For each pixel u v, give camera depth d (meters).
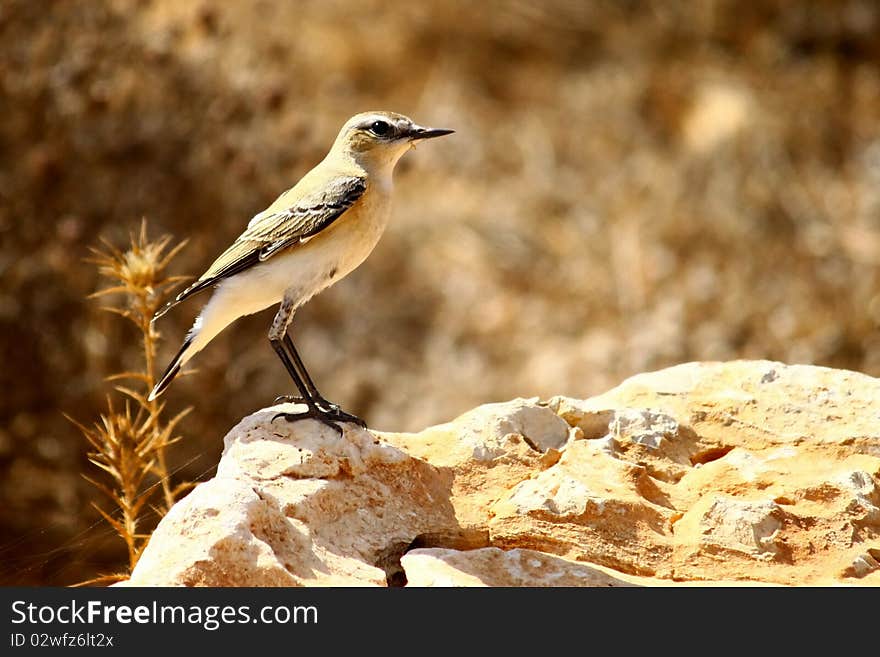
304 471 7.84
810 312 21.53
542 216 22.91
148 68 17.41
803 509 8.24
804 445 8.88
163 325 16.41
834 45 27.11
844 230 23.09
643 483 8.44
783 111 25.62
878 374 20.80
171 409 16.11
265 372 16.66
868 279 21.97
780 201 23.59
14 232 16.33
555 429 8.94
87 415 15.95
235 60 18.28
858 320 21.42
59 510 15.54
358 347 19.58
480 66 25.59
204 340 9.54
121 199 16.80
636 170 24.08
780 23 27.25
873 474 8.60
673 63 26.56
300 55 23.08
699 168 24.16
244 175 17.27
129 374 10.42
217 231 17.02
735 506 8.15
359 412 18.95
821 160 24.67
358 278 20.45
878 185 24.12
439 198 23.03
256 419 8.34
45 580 14.80
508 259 21.70
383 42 25.11
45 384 15.98
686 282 21.91
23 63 16.95
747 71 26.53
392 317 20.23
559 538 7.90
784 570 7.83
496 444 8.64
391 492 8.05
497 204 22.95
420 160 23.72
